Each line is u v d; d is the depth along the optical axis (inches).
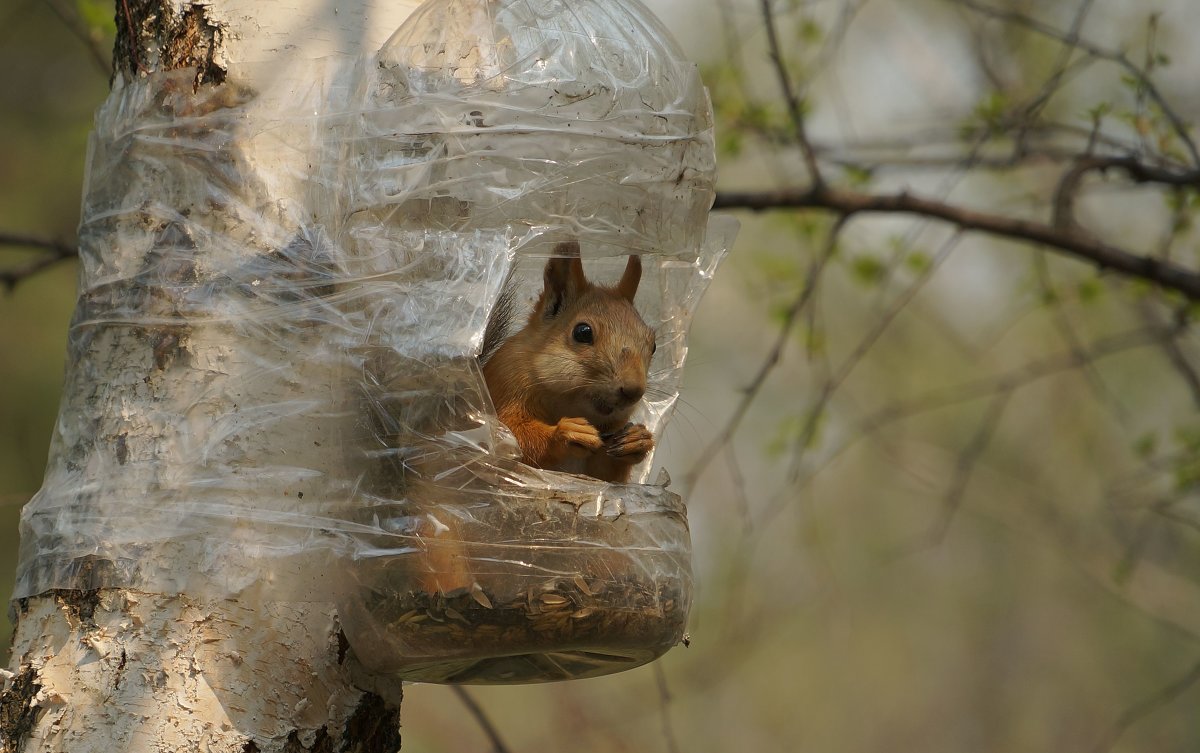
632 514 254.8
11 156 776.3
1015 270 783.7
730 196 462.6
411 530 245.9
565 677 284.2
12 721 242.5
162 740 237.0
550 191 264.2
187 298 257.9
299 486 251.1
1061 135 524.4
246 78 272.2
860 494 1023.6
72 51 794.2
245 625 244.4
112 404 255.4
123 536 246.4
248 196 264.5
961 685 1174.3
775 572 794.2
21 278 446.6
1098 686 1157.1
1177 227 454.0
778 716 1083.3
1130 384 884.0
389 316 257.6
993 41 593.0
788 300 514.0
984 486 802.2
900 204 463.5
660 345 330.6
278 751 242.2
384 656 250.2
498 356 318.3
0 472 722.2
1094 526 771.4
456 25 274.7
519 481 249.9
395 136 264.7
